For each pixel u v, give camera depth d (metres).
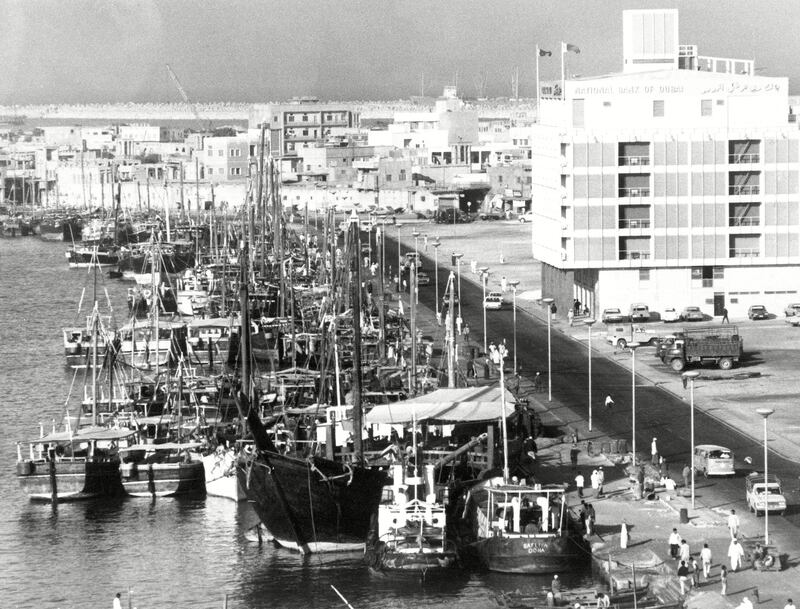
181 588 145.12
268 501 153.50
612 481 169.75
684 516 152.25
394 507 148.38
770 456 179.00
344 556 153.62
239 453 167.38
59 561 154.62
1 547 159.88
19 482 180.00
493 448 162.88
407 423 169.00
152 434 193.75
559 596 133.38
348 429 175.25
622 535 144.62
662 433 192.38
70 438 183.50
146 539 161.38
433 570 144.38
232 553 155.62
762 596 130.00
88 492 177.50
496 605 134.62
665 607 129.12
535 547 142.25
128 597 143.00
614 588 134.38
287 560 152.62
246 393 186.25
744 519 153.50
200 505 174.50
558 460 179.62
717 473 169.75
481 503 154.00
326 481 151.38
